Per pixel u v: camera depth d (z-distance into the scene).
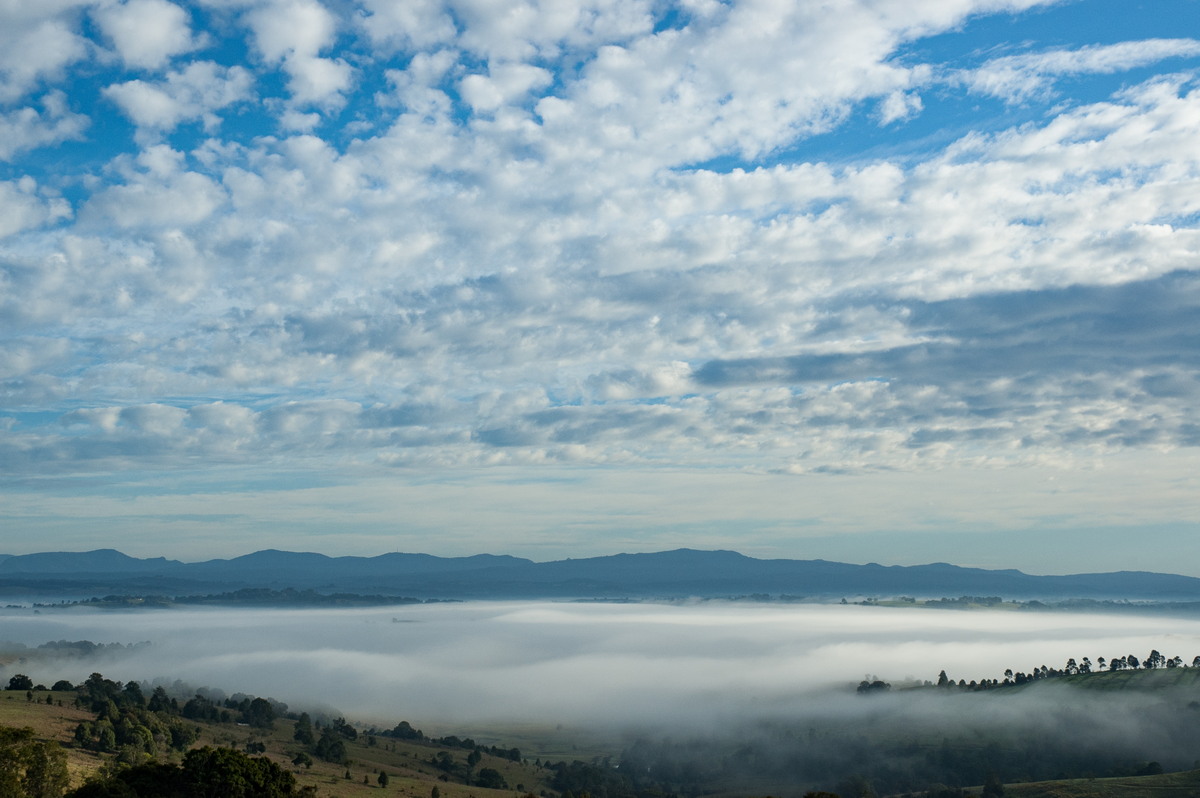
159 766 113.94
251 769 115.31
